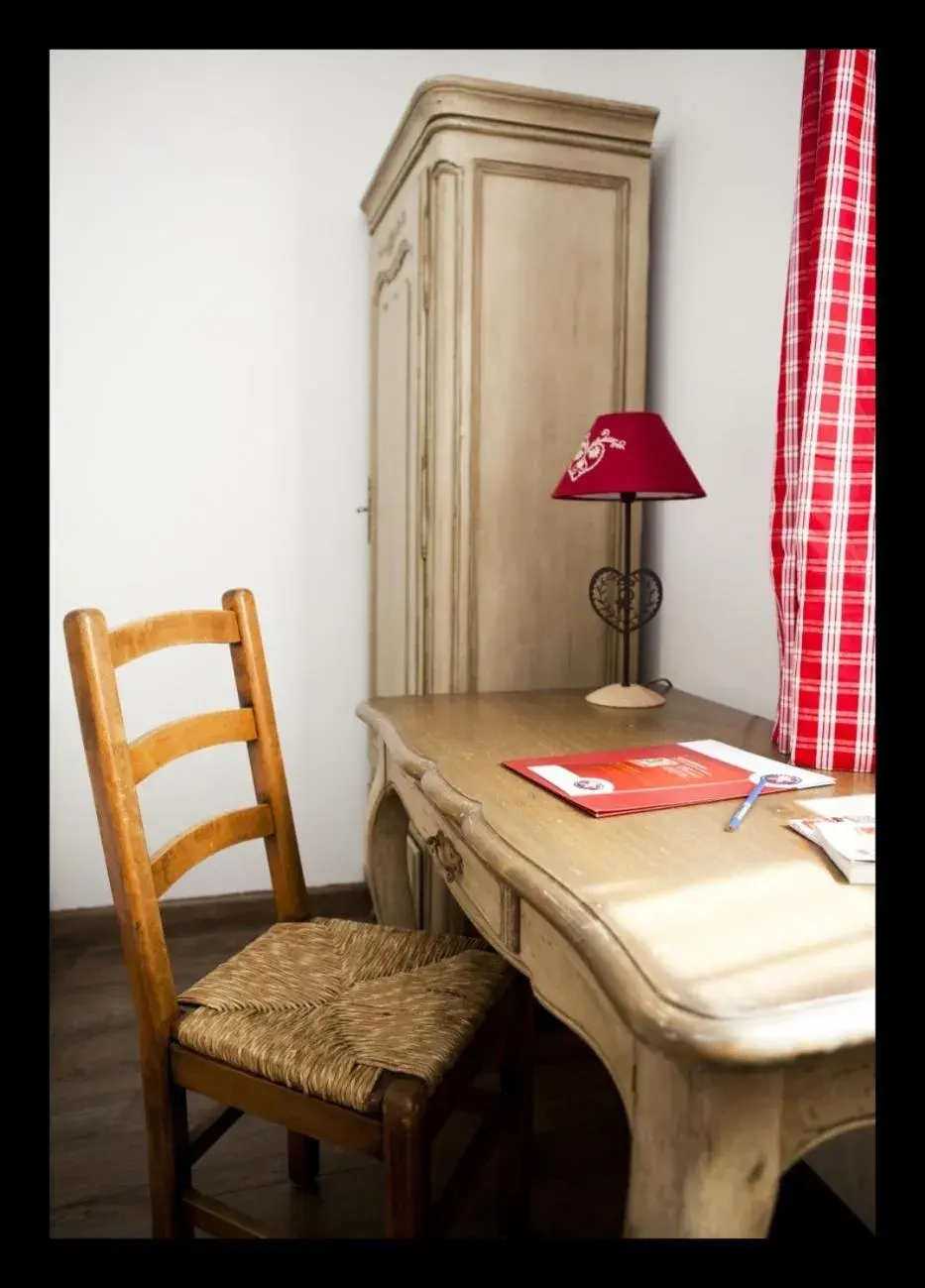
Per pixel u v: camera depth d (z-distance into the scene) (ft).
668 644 6.79
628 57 7.09
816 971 2.15
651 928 2.38
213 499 8.23
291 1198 4.79
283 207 8.17
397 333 7.19
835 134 3.90
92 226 7.77
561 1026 6.72
